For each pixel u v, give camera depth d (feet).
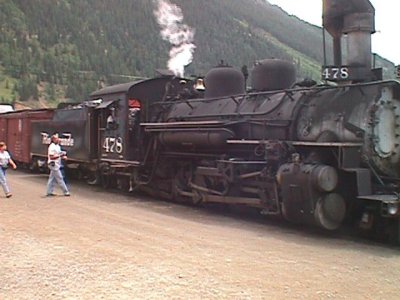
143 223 35.53
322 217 30.25
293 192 31.55
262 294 20.16
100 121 55.98
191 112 45.11
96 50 336.49
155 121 50.31
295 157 31.91
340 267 24.31
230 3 615.16
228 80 43.75
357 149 30.71
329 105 33.12
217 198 39.99
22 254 26.43
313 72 346.13
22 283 21.66
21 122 83.92
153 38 349.61
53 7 387.75
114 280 21.97
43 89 294.05
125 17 376.89
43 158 74.74
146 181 49.96
